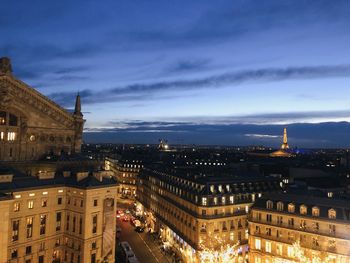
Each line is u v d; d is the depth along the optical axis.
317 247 94.56
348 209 93.31
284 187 137.88
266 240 104.12
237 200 122.38
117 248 128.75
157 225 156.00
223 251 104.75
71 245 99.44
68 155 119.94
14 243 88.94
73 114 124.00
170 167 178.25
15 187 90.69
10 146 108.62
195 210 118.62
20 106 109.31
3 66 103.50
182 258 125.75
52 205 98.69
